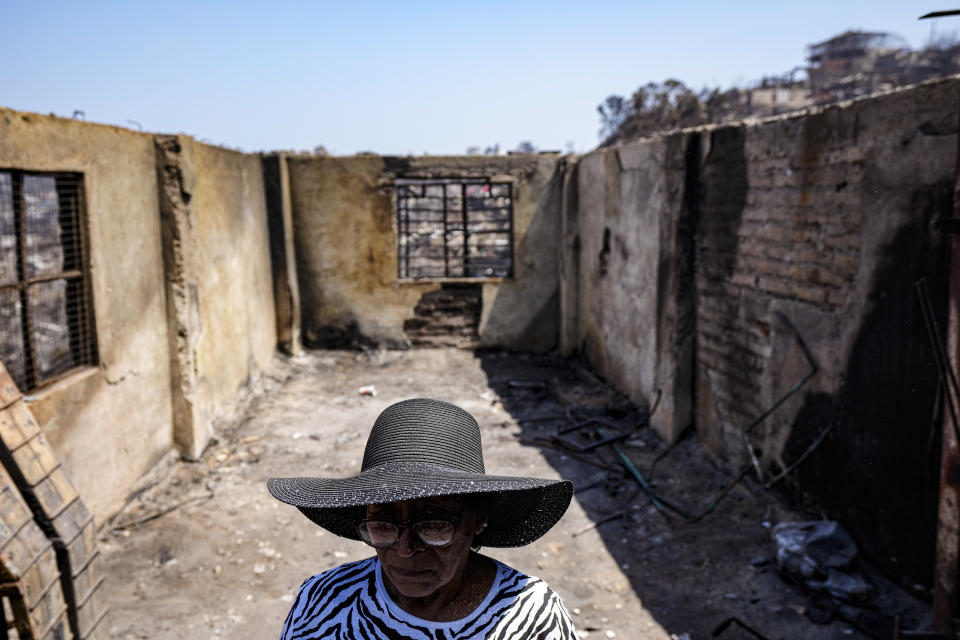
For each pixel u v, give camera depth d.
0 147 4.40
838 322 4.96
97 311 5.59
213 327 7.89
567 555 5.30
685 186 6.95
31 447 3.42
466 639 1.49
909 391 4.32
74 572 3.42
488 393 9.50
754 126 5.93
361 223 11.31
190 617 4.50
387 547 1.45
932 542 4.22
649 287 8.04
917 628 4.09
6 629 3.09
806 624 4.30
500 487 1.31
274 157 10.52
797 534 4.91
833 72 23.47
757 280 6.00
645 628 4.37
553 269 11.55
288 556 5.29
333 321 11.59
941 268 4.05
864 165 4.62
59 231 5.38
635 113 15.38
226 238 8.46
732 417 6.52
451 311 11.70
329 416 8.62
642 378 8.40
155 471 6.55
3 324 5.19
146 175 6.56
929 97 4.07
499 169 11.29
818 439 5.19
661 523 5.74
